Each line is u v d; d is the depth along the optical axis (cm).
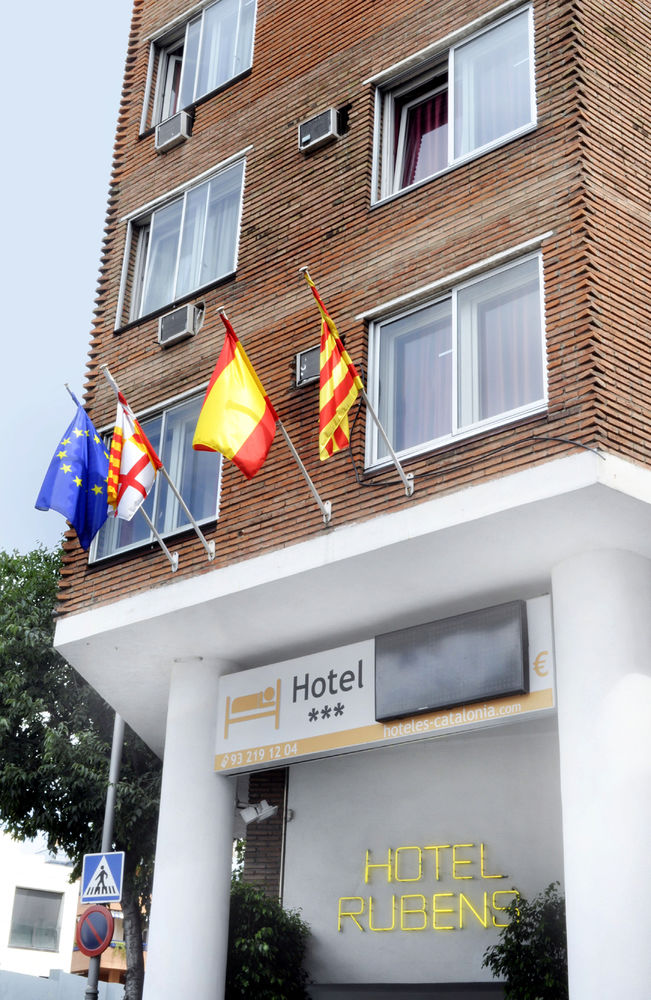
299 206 1564
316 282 1491
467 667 1271
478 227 1327
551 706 1198
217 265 1678
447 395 1307
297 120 1631
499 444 1198
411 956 1487
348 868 1591
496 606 1269
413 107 1541
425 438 1312
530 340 1245
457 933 1455
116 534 1608
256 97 1717
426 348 1353
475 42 1461
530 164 1301
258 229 1606
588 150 1263
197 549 1470
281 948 1537
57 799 1883
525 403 1224
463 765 1526
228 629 1487
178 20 1945
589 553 1209
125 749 1991
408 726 1321
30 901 3912
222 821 1505
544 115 1309
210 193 1739
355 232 1471
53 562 2072
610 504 1128
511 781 1473
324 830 1639
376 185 1500
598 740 1138
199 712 1544
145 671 1638
